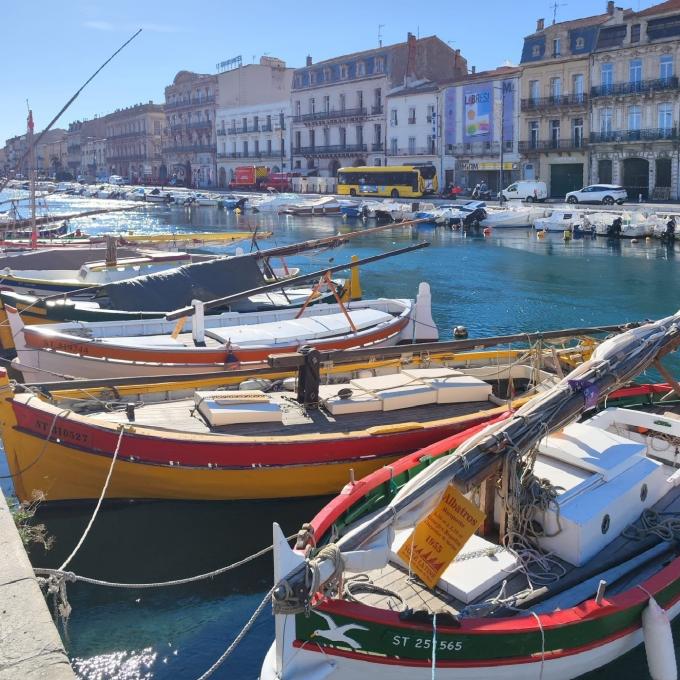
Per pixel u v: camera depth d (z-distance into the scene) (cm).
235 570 891
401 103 7319
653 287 2944
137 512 1003
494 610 645
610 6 5903
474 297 2786
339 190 7375
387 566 711
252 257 1864
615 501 747
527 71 6122
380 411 1078
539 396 769
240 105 9806
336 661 593
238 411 1013
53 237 3722
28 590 486
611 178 5809
